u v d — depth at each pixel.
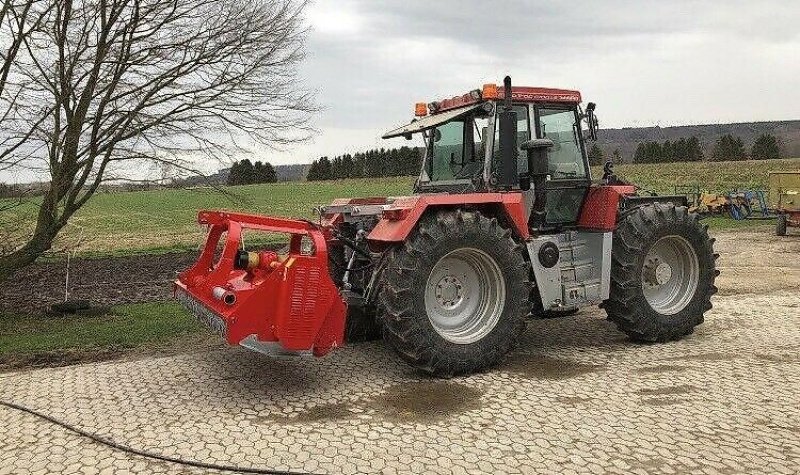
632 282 6.05
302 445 3.86
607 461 3.63
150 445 3.87
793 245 14.70
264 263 4.92
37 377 5.25
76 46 7.07
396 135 6.60
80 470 3.56
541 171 5.69
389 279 5.09
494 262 5.38
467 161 6.20
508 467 3.57
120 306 8.29
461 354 5.18
